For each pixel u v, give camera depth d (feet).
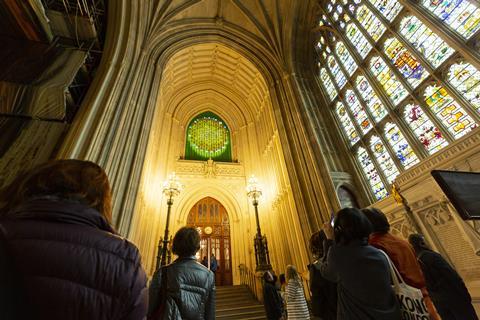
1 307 1.92
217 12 43.86
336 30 35.35
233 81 54.19
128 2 27.40
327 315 6.70
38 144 15.28
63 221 2.69
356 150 30.22
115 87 22.24
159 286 6.60
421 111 21.71
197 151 51.06
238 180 47.19
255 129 52.95
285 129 38.17
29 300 2.17
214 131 55.67
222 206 45.65
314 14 41.24
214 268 35.94
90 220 2.94
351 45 32.07
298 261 31.17
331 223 7.75
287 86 40.27
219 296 29.84
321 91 38.34
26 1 16.19
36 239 2.42
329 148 32.37
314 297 7.13
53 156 15.39
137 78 27.61
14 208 2.85
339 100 34.22
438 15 20.35
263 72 45.01
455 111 18.81
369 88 28.50
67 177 3.18
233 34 45.03
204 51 47.09
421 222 16.55
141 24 29.91
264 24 44.91
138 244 28.81
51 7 20.61
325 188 28.76
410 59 23.22
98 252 2.65
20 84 15.94
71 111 21.08
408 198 17.61
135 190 23.22
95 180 3.52
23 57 17.74
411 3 22.94
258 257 30.32
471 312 7.61
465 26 18.22
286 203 36.47
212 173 46.50
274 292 15.51
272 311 14.84
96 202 3.40
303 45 43.37
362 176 28.81
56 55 18.83
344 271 5.10
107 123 20.58
